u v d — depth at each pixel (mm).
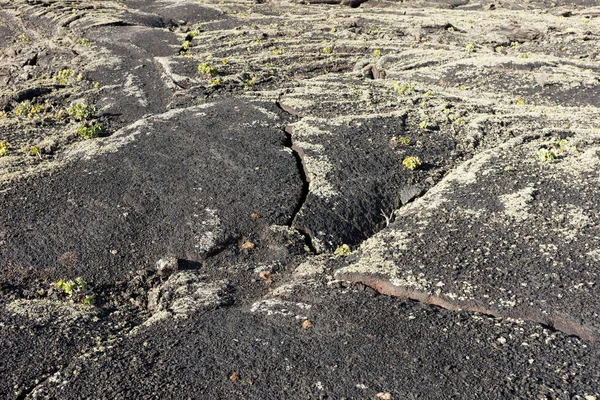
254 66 25781
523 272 9188
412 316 8273
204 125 17219
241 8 42031
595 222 10477
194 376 7430
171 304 9836
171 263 11055
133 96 22641
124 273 11086
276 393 6977
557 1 43188
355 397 6758
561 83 21266
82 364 7961
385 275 9469
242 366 7523
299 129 16672
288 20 36375
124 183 13820
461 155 15352
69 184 13844
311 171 14125
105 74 25828
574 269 9086
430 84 22641
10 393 7598
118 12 38156
